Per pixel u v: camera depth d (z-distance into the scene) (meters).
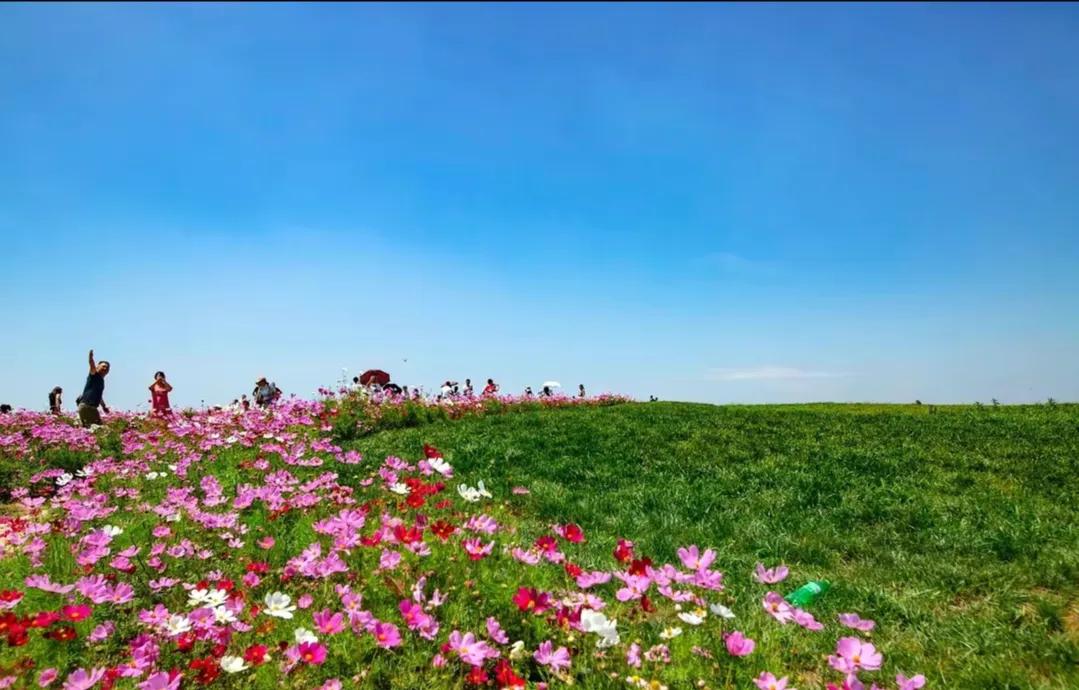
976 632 5.11
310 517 6.20
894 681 4.22
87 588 3.77
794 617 3.63
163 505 6.33
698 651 3.63
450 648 3.49
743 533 7.92
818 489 9.68
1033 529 7.38
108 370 16.52
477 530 4.92
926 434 14.00
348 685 3.28
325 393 16.44
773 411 20.20
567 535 4.57
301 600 3.95
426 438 13.53
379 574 4.30
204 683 3.12
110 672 3.19
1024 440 12.90
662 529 7.96
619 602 4.64
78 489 8.05
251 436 10.64
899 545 7.54
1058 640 4.84
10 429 14.81
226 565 5.23
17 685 3.04
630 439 13.50
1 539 5.85
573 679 3.39
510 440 13.19
